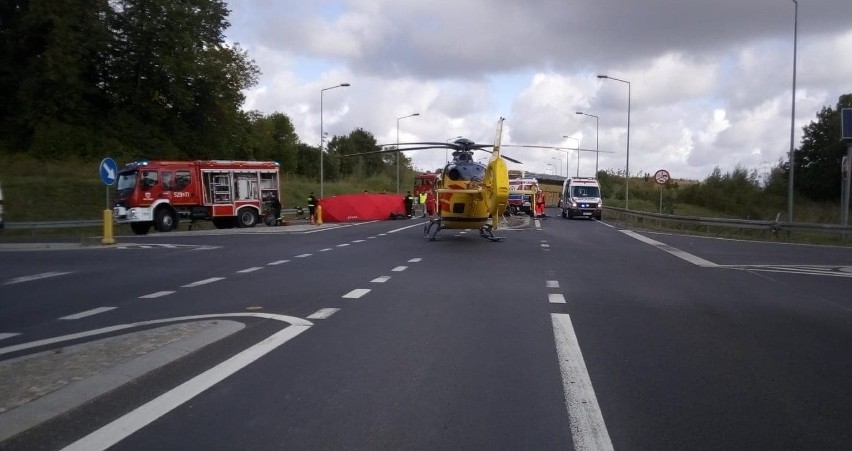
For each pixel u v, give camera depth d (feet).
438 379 24.70
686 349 29.81
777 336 32.76
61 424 19.74
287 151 282.56
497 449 18.28
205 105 193.26
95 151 167.12
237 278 52.08
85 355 26.81
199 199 114.93
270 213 123.75
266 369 25.79
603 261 66.03
